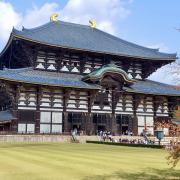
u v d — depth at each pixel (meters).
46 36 84.19
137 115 86.06
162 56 91.81
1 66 99.12
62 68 83.50
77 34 93.38
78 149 48.66
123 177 23.11
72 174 23.53
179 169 27.23
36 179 21.36
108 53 85.56
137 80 92.19
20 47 80.12
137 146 59.03
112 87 83.44
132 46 96.56
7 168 25.95
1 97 78.56
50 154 38.78
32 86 74.94
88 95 81.12
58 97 77.94
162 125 21.70
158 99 88.50
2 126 72.81
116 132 83.19
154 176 23.97
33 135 71.12
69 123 78.69
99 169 26.23
